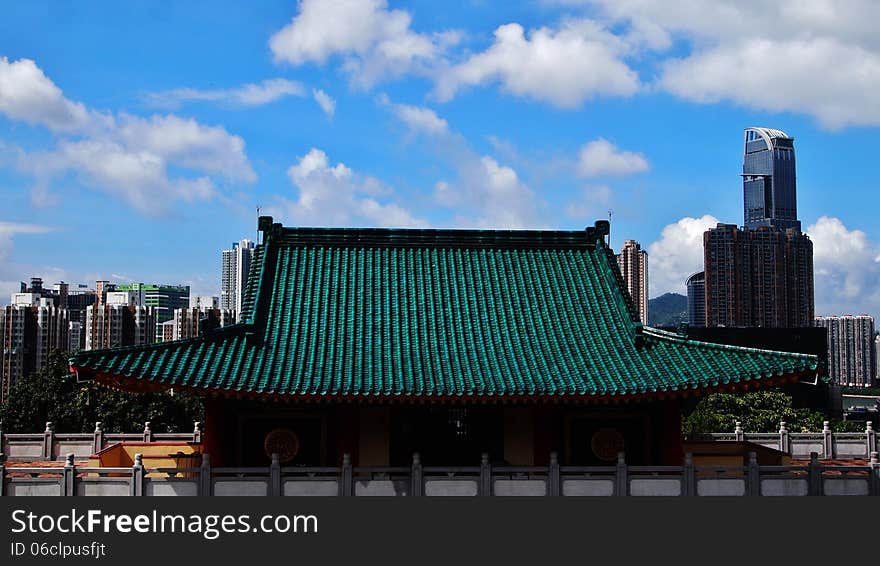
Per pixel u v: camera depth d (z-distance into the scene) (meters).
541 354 27.88
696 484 26.80
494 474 26.89
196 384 24.47
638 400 26.14
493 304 30.59
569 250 33.62
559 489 26.31
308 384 25.06
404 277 31.72
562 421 29.06
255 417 28.31
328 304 29.95
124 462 32.28
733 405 63.72
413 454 27.97
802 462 33.69
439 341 28.30
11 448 38.16
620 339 28.98
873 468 27.36
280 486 25.91
